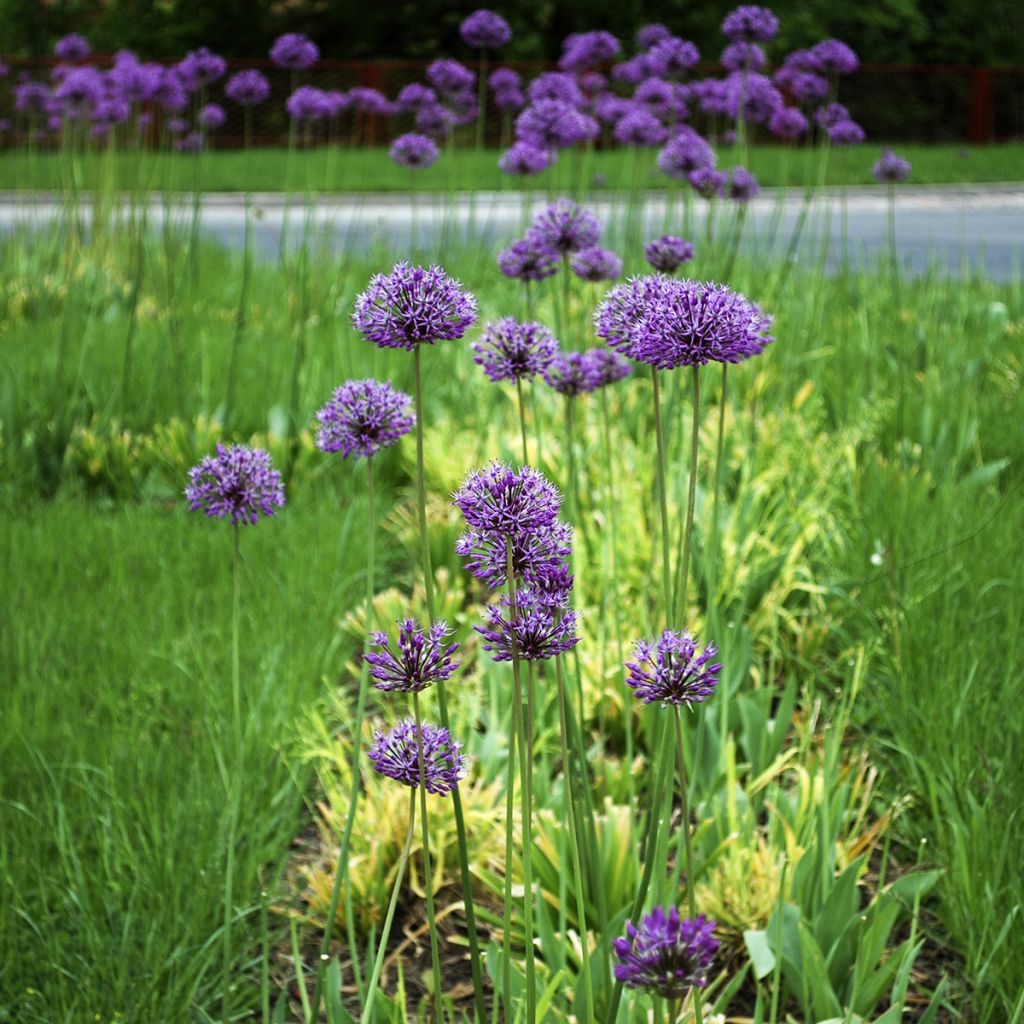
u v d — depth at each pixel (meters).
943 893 2.83
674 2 31.77
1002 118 28.12
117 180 9.45
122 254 8.81
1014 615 3.68
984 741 3.16
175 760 3.11
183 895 2.72
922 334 6.46
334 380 6.07
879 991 2.45
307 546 4.48
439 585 4.20
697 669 1.72
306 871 2.92
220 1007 2.57
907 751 3.24
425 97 7.14
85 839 2.88
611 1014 1.99
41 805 2.91
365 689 2.23
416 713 1.74
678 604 2.02
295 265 7.63
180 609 3.98
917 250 12.35
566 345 3.48
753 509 4.35
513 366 2.22
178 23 33.84
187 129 11.50
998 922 2.62
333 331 6.88
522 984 2.39
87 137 8.99
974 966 2.60
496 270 8.29
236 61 25.59
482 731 3.73
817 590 4.02
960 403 5.50
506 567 1.70
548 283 6.02
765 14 5.29
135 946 2.57
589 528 4.23
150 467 5.45
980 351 6.70
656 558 3.97
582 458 4.64
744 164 5.84
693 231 7.86
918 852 3.06
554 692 3.53
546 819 2.94
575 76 6.34
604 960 2.17
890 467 4.77
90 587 4.15
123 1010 2.41
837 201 17.88
